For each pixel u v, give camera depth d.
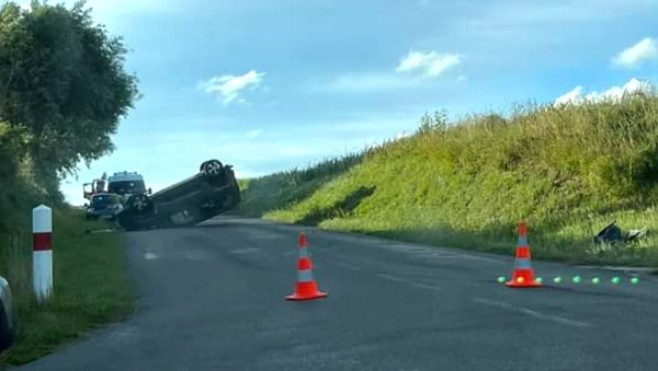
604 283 14.61
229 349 9.77
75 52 41.34
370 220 35.69
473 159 33.72
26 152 33.31
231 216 53.97
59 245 26.66
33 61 39.69
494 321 10.84
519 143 31.36
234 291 15.12
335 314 11.95
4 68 39.47
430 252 22.25
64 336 10.88
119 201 50.16
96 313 12.45
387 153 43.00
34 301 12.59
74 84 41.75
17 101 39.22
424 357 8.87
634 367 8.12
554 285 14.41
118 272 18.62
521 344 9.33
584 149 28.34
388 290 14.31
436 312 11.73
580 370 8.08
